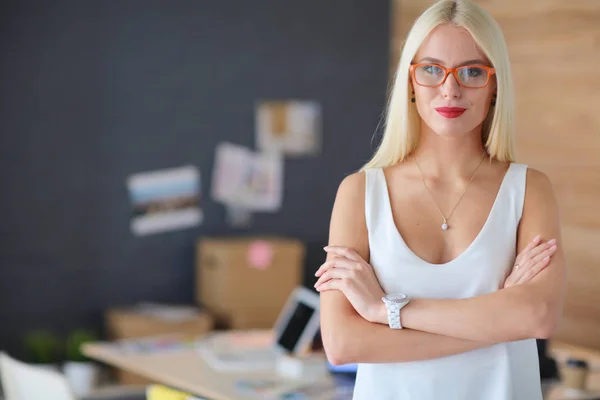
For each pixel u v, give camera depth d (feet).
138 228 19.31
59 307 18.66
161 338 14.24
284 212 20.77
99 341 18.97
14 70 17.99
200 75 19.75
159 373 11.92
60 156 18.52
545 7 13.52
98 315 19.02
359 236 7.06
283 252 19.10
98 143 18.85
